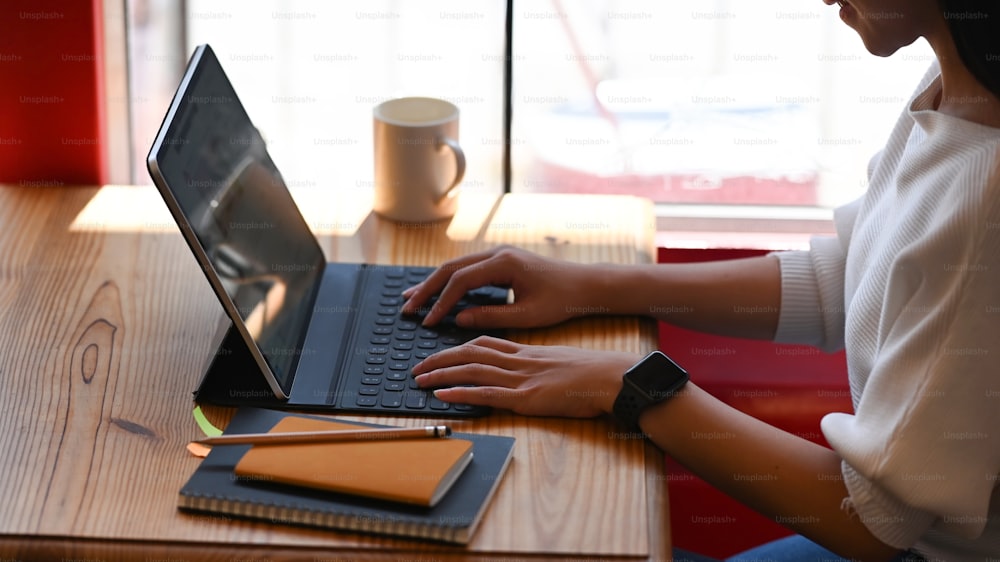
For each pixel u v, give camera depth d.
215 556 0.78
